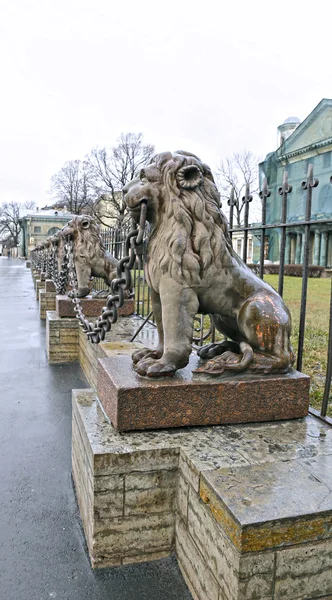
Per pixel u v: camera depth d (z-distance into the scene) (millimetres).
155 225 2430
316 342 5598
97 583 2002
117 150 37094
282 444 2123
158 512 2121
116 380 2305
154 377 2334
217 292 2461
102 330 2916
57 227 64188
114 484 2037
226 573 1591
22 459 3221
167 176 2352
